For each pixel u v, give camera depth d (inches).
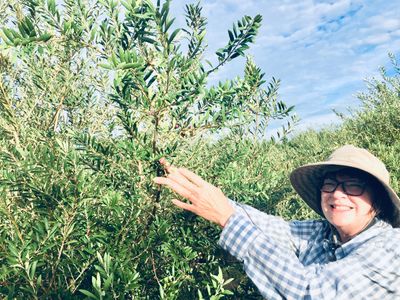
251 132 93.4
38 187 62.8
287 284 54.1
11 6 105.6
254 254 56.1
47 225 56.8
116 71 49.5
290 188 112.6
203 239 79.3
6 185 65.4
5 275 53.4
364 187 64.4
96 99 107.3
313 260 71.3
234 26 51.7
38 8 50.8
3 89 89.7
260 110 80.0
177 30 51.1
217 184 86.0
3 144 79.7
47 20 51.8
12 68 101.6
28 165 64.9
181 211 80.6
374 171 61.8
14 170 74.2
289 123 93.6
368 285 53.6
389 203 65.7
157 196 67.7
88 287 65.6
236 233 57.2
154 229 65.2
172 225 78.1
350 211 64.9
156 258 72.6
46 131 89.7
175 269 66.9
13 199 73.4
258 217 74.9
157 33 53.1
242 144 86.4
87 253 64.1
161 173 62.9
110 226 64.9
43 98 105.4
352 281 53.1
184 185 56.3
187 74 57.9
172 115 61.2
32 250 54.3
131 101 56.1
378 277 53.9
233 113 63.1
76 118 105.8
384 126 181.2
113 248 62.2
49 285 58.2
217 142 96.5
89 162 71.7
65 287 61.8
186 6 65.1
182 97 55.4
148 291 72.0
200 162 89.7
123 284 50.3
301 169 73.0
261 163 95.7
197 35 55.7
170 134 66.6
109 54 54.8
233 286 91.0
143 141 62.3
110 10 55.6
